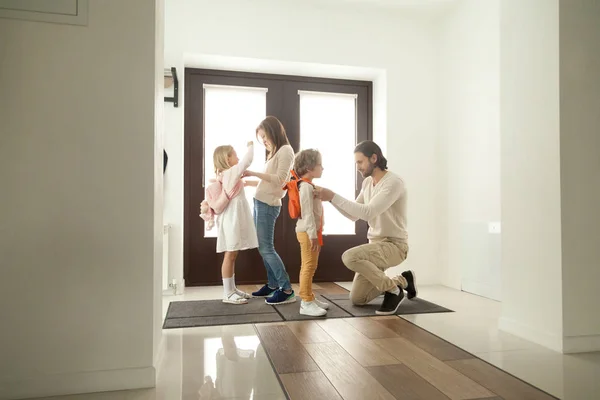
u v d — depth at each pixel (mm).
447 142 3654
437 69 3834
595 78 1929
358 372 1559
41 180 1407
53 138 1418
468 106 3352
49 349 1397
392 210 2670
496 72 3014
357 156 2645
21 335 1381
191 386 1443
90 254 1436
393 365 1636
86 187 1439
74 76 1438
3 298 1372
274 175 2816
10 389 1363
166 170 3332
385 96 3756
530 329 1993
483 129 3158
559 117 1867
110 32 1468
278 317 2414
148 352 1462
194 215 3695
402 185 2586
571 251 1862
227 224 2750
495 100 3020
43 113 1413
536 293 1979
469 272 3309
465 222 3365
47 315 1400
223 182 2768
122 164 1468
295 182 2514
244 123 3824
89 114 1446
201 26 3410
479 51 3219
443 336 2049
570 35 1890
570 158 1875
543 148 1957
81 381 1409
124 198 1467
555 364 1664
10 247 1381
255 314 2490
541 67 1972
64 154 1425
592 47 1930
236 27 3465
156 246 1583
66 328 1411
